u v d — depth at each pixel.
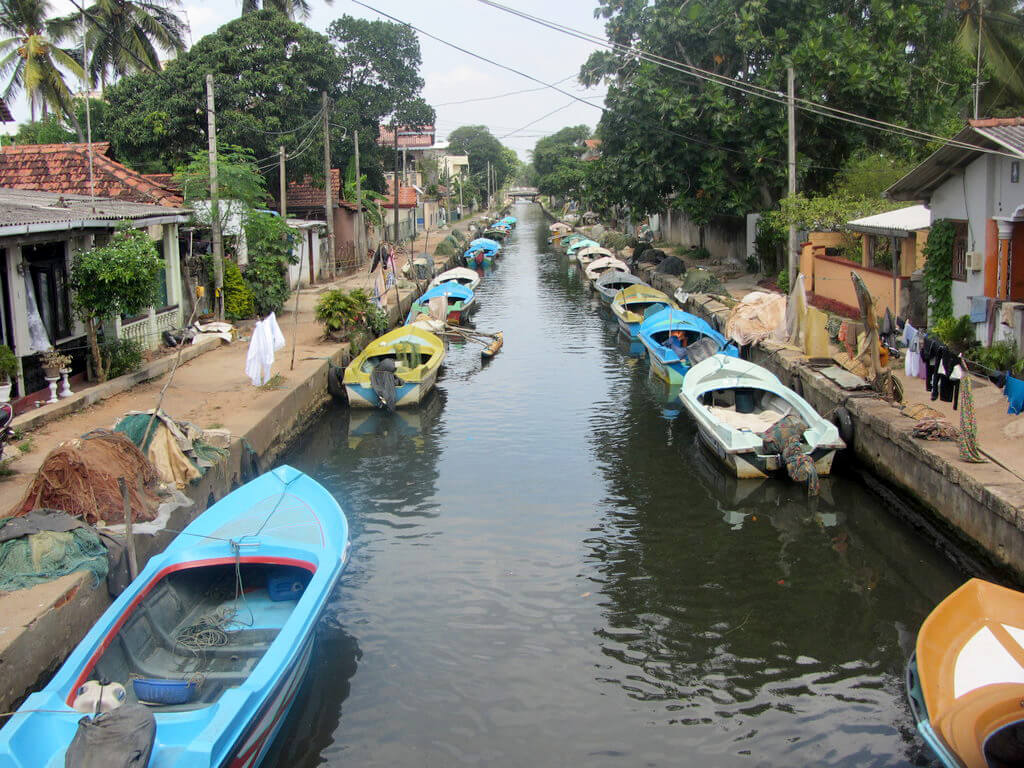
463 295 28.47
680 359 18.69
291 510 9.62
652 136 26.66
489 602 9.70
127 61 29.72
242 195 22.05
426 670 8.41
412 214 52.97
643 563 10.66
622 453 14.88
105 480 9.19
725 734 7.42
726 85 24.58
